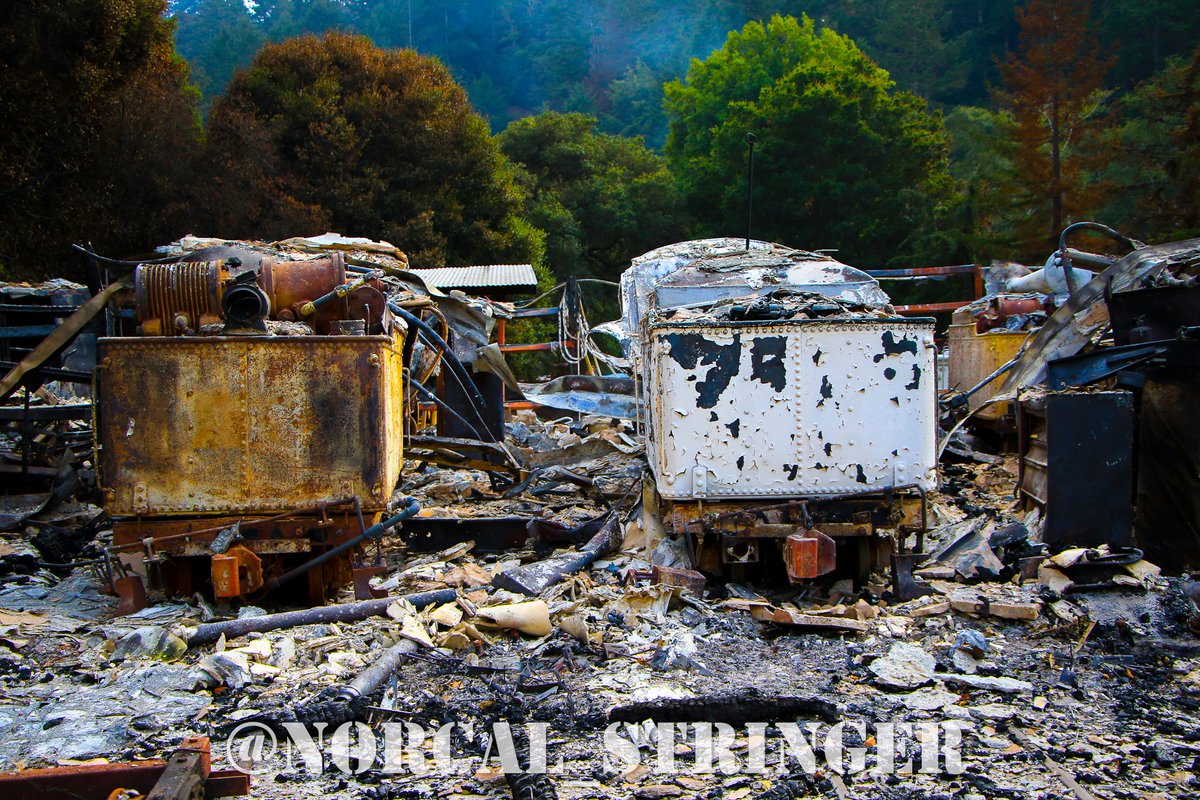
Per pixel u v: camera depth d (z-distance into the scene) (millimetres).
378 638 6230
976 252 36312
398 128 32156
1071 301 10148
